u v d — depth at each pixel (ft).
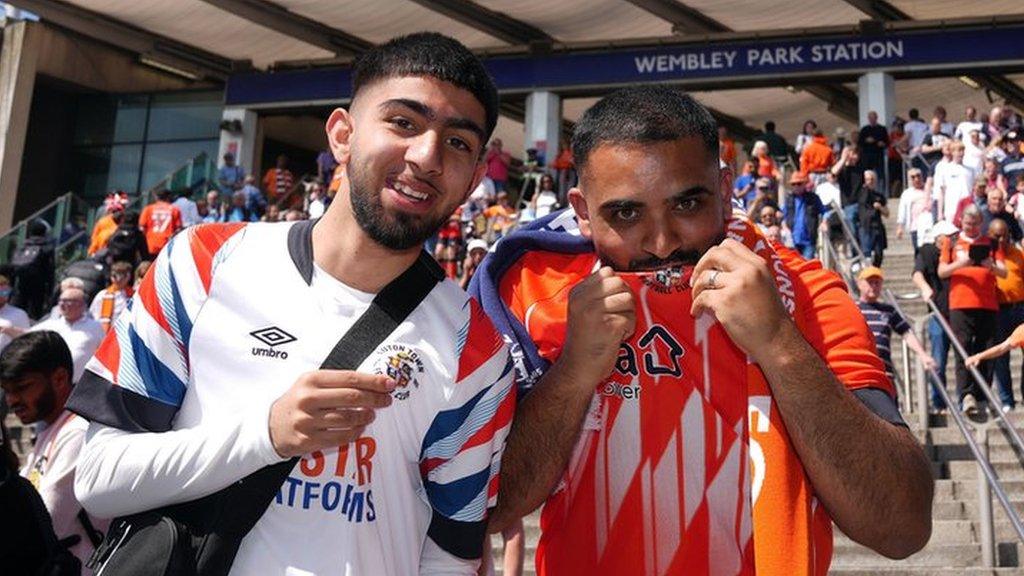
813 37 66.13
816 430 6.31
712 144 6.64
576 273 7.45
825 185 47.01
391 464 6.14
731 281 6.33
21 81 76.59
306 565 5.87
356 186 6.19
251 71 76.69
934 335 28.73
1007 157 47.37
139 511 5.91
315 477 5.98
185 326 6.15
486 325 6.59
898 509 6.37
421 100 6.15
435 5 65.00
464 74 6.27
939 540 20.06
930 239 33.60
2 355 13.37
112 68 81.92
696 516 6.79
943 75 65.05
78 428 12.09
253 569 5.84
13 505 9.74
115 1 67.41
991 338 27.09
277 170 66.33
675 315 7.01
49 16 68.13
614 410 6.98
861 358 6.85
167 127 81.30
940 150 53.06
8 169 75.61
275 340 6.11
